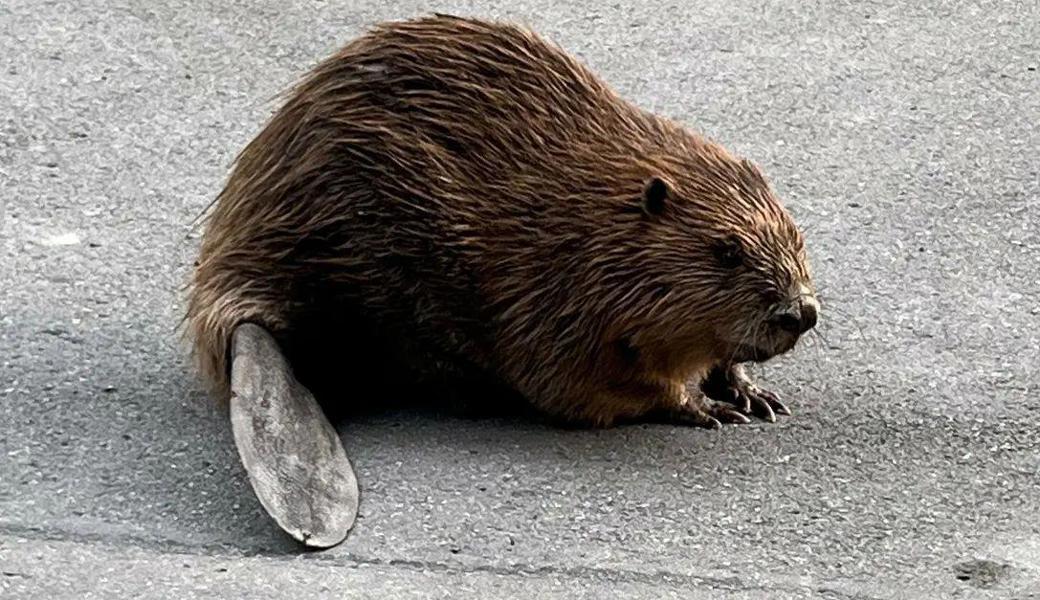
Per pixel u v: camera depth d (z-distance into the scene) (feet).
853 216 31.53
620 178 24.97
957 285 29.78
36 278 28.81
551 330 25.16
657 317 24.85
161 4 37.11
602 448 25.57
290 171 25.16
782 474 25.17
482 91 25.20
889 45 36.86
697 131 33.83
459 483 24.50
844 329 28.55
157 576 22.47
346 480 23.85
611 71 35.58
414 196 24.86
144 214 30.73
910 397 27.04
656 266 24.72
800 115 34.50
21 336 27.32
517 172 25.05
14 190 31.12
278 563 22.81
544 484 24.61
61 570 22.57
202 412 25.86
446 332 25.57
